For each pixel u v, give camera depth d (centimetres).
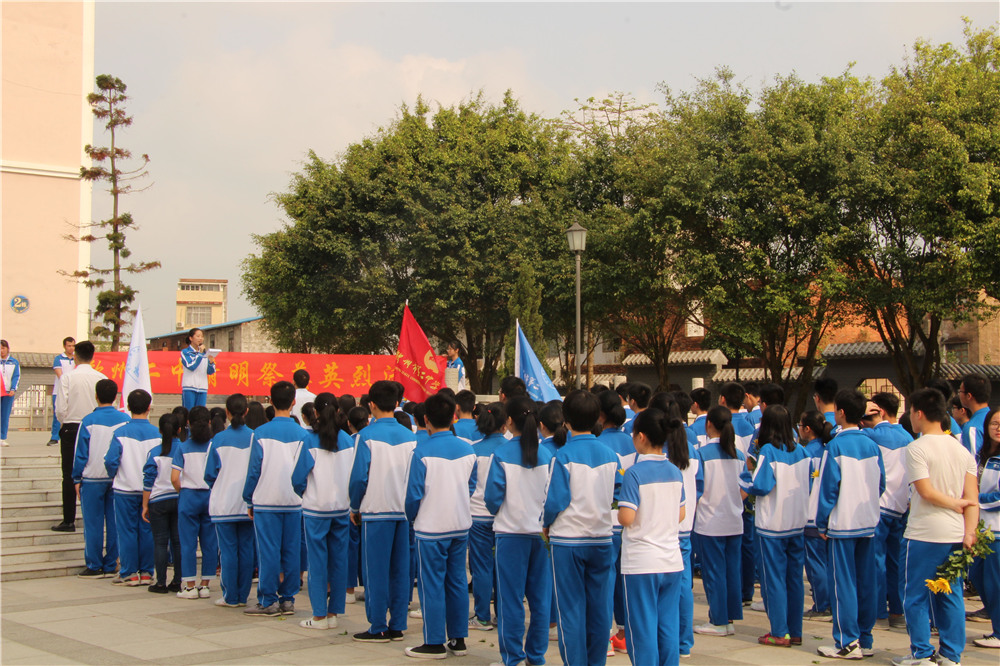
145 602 816
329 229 2394
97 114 2072
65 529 1019
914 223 1653
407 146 2456
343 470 737
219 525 793
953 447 610
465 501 657
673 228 1925
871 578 669
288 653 637
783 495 681
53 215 2802
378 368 1645
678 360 2914
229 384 1564
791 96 1948
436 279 2328
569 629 558
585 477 561
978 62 1870
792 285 1830
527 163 2455
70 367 1374
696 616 790
